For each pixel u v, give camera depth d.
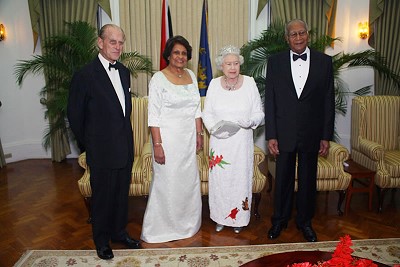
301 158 2.81
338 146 3.40
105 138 2.44
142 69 4.97
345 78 5.43
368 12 5.07
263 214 3.50
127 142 2.55
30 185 4.40
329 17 5.12
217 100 2.89
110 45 2.37
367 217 3.40
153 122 2.72
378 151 3.40
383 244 2.85
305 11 5.13
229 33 5.37
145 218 2.93
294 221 3.30
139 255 2.72
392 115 3.99
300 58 2.67
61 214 3.53
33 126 5.59
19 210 3.63
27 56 5.33
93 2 5.07
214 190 3.03
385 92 5.08
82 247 2.87
